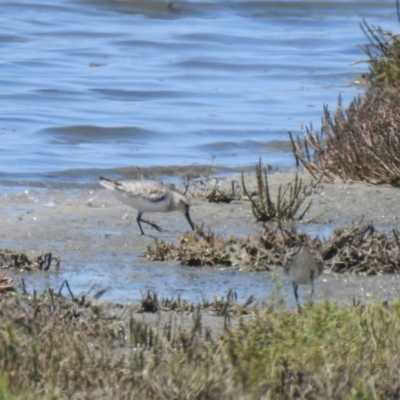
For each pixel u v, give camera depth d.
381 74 41.59
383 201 26.89
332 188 28.11
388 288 19.70
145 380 12.95
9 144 34.50
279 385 13.22
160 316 16.88
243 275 20.47
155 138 36.50
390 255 20.98
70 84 44.75
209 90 44.75
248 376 13.37
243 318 16.77
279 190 25.50
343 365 13.72
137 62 49.94
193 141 36.16
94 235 23.61
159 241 23.09
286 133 37.31
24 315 15.59
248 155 34.38
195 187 28.84
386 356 13.98
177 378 13.05
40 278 19.88
